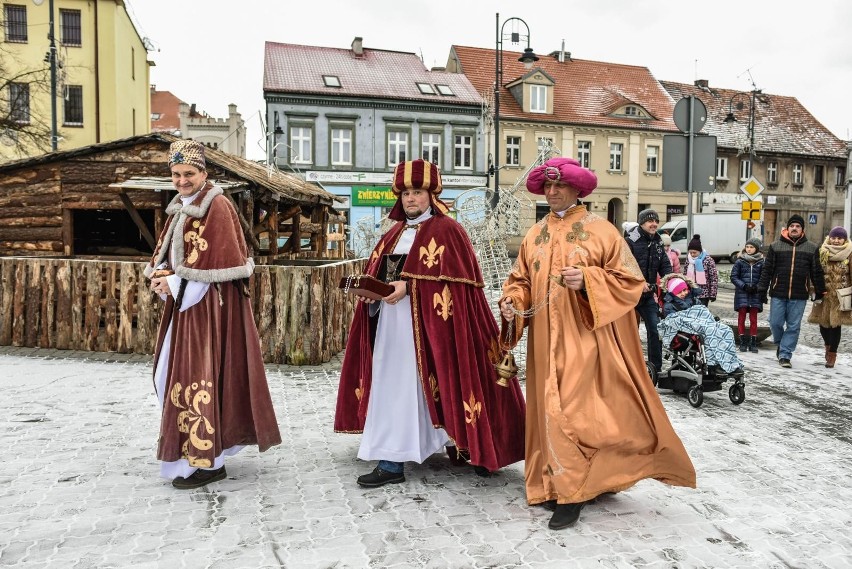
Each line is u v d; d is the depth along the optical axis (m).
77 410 5.47
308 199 11.71
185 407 3.83
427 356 3.98
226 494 3.84
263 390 4.04
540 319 3.67
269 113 33.62
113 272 7.73
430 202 4.14
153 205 9.59
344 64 36.59
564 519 3.45
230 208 3.97
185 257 3.83
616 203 40.69
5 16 32.50
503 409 4.08
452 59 41.41
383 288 3.86
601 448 3.49
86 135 33.59
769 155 43.91
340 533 3.36
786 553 3.26
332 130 34.50
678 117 7.86
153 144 9.65
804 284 8.24
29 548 3.14
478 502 3.79
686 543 3.33
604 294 3.46
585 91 40.94
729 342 6.28
